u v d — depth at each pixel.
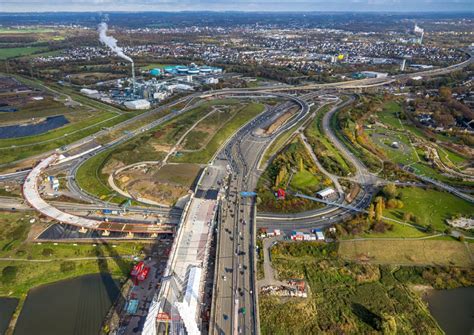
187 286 131.75
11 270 154.50
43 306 139.75
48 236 174.75
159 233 176.75
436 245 171.50
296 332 130.38
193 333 114.44
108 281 151.50
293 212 194.62
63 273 154.62
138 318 133.75
